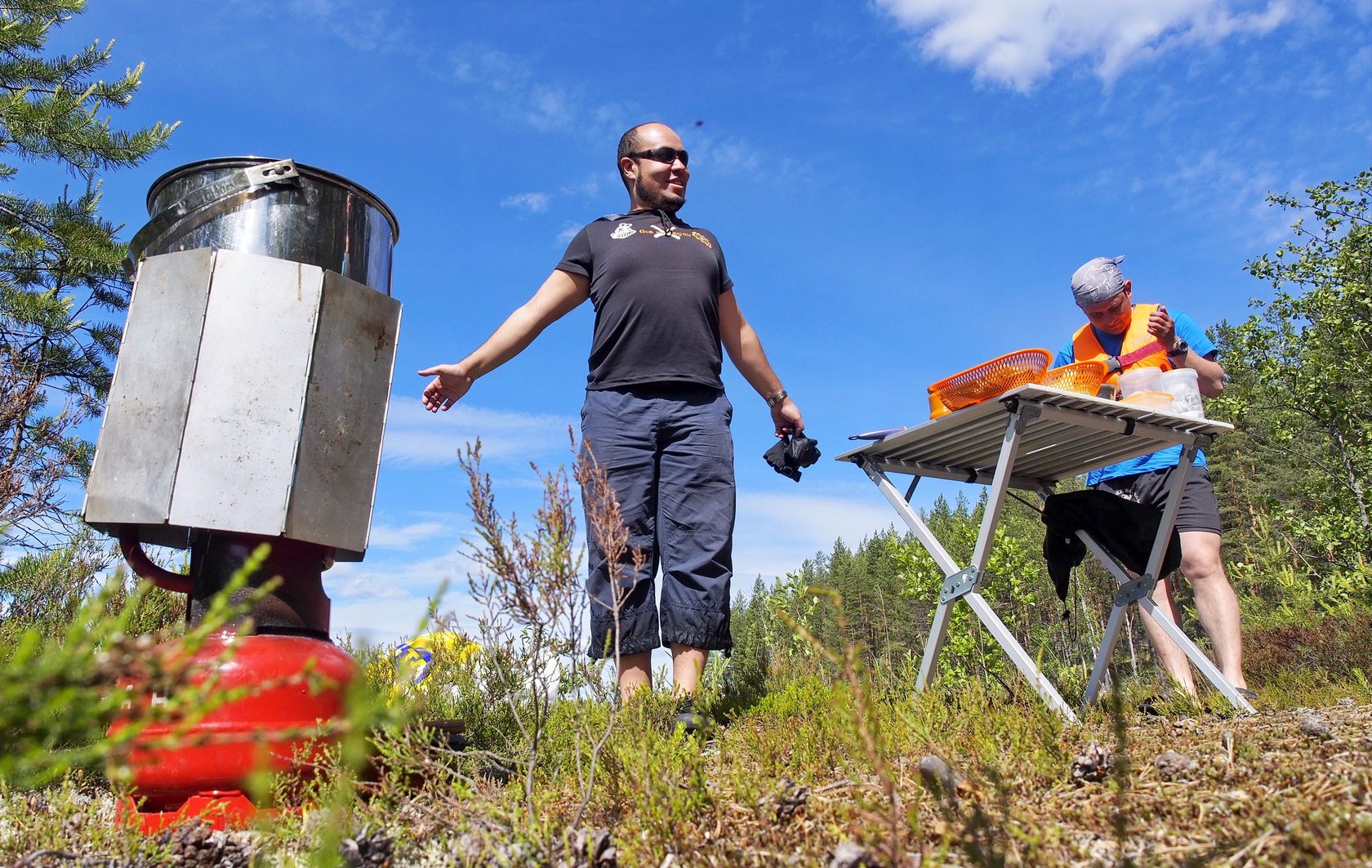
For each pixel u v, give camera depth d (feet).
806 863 4.30
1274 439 47.09
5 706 2.39
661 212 12.01
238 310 7.25
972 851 4.24
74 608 11.43
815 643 4.41
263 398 7.18
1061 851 4.35
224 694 2.76
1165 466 12.35
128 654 2.62
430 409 10.60
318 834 4.71
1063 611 11.85
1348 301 42.52
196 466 6.91
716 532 10.85
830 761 6.78
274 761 6.16
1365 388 41.96
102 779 7.77
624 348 11.17
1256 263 45.32
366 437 7.85
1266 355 45.91
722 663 12.35
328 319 7.65
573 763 7.27
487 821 5.17
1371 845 3.84
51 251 33.83
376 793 5.84
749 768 6.81
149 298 7.41
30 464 14.05
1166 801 5.03
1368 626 16.25
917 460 11.50
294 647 6.68
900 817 4.91
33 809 6.29
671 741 6.59
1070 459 11.72
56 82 35.58
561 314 11.46
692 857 4.74
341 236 8.14
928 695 8.58
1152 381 10.62
